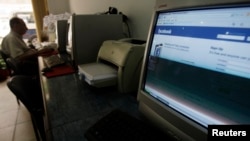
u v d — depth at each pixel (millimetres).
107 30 1355
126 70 952
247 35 374
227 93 410
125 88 990
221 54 420
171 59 564
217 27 432
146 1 1214
